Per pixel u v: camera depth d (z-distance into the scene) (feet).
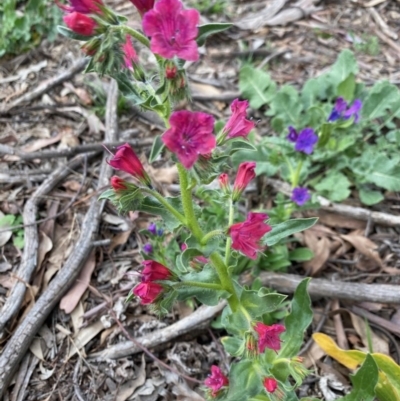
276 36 1.73
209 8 1.79
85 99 1.50
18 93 1.53
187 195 0.73
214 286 0.80
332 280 1.15
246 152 1.30
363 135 1.41
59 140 1.42
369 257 1.18
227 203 0.83
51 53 1.63
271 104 1.43
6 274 1.16
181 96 0.65
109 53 0.66
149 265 0.72
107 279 1.16
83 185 1.31
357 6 1.81
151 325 1.08
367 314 1.09
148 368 1.03
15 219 1.24
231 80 1.59
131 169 0.73
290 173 1.27
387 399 0.92
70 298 1.11
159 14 0.59
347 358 0.97
